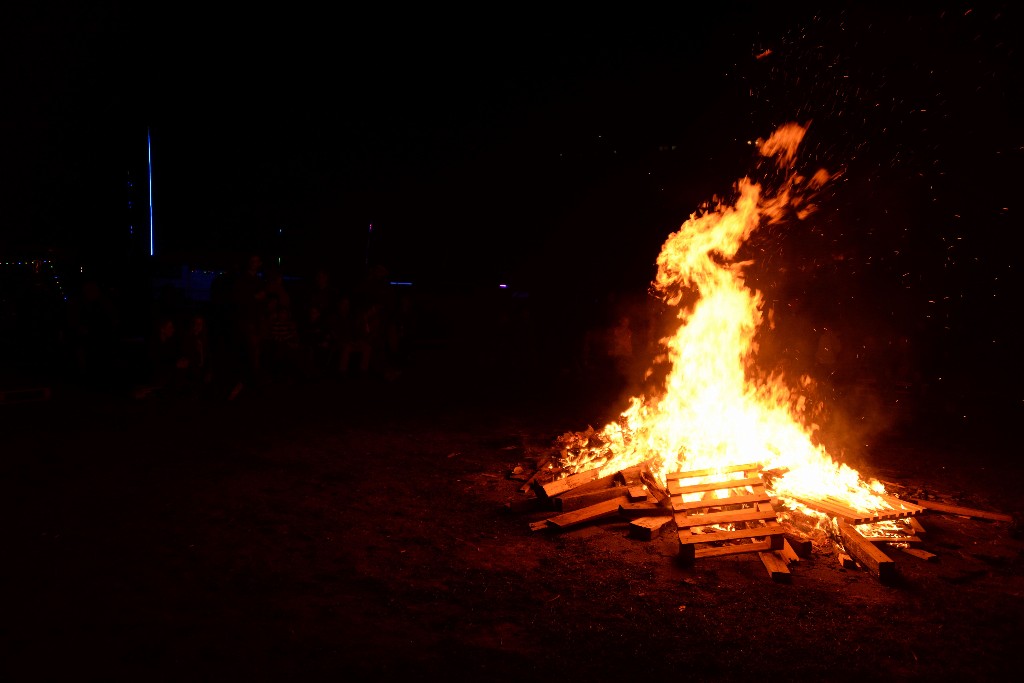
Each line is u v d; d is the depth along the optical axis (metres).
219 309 14.66
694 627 4.26
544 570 5.13
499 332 16.42
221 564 5.09
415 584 4.84
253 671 3.71
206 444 8.62
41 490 6.67
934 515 6.42
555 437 9.45
